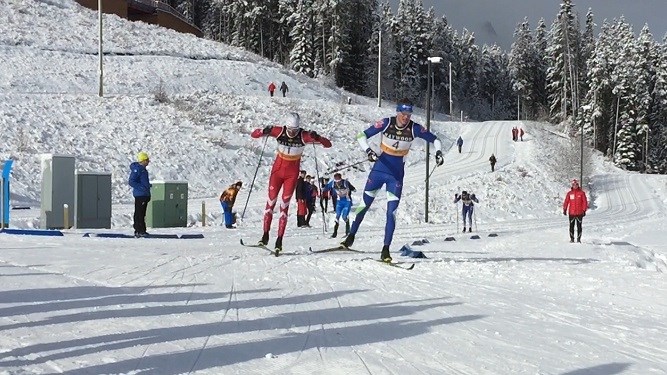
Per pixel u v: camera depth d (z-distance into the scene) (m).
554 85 89.88
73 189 19.00
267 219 11.59
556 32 87.25
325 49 87.19
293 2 93.50
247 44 95.56
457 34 117.81
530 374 4.24
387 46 94.19
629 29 80.44
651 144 86.69
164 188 21.72
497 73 123.06
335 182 18.09
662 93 86.06
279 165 11.13
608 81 77.25
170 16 81.75
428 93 31.11
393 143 10.23
